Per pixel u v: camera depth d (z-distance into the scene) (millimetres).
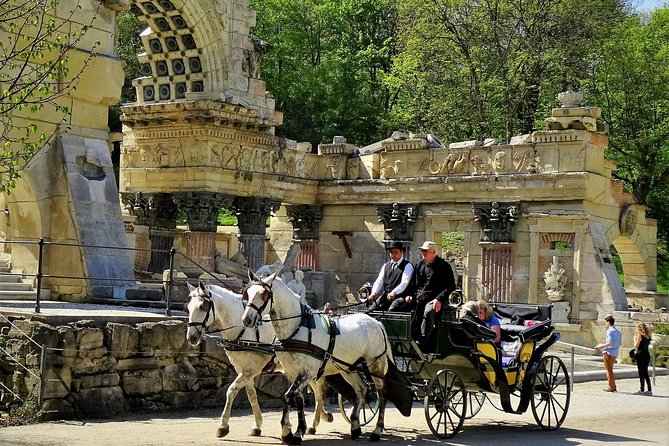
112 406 18281
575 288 35594
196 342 16656
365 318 16984
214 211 37219
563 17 51812
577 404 23891
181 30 36188
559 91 54844
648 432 18828
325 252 42562
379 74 66062
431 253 17656
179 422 17766
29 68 24312
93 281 24922
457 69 54656
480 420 20172
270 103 39156
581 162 35844
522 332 18312
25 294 24734
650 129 51469
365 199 41219
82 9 25891
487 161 38094
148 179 38062
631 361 33562
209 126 36375
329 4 63906
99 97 26375
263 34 63625
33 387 17562
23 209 25781
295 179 41125
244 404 20438
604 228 37000
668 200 55719
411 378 17688
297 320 16000
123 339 18578
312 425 17250
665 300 42188
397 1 65312
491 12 52188
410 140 40094
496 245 37312
